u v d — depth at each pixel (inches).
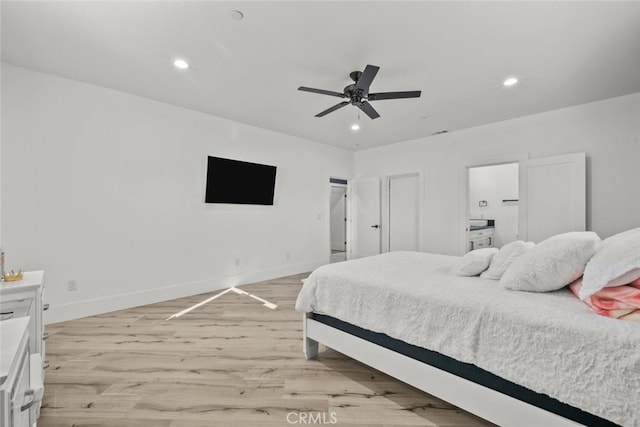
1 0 69.0
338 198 289.3
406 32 81.3
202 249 152.6
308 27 79.4
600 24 76.9
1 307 67.4
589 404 39.7
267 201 180.9
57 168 110.0
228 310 124.3
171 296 140.2
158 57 96.0
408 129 174.9
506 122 157.0
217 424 57.4
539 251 59.8
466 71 103.0
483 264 74.5
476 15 73.9
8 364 30.1
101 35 83.8
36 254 106.0
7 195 100.7
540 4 69.8
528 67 100.3
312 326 81.5
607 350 39.5
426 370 58.5
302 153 200.8
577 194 132.0
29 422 39.9
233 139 163.5
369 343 68.7
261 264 179.5
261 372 76.2
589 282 48.1
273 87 118.6
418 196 206.2
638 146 120.9
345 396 66.4
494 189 245.9
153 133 134.0
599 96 125.0
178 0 69.2
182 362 80.9
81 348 88.8
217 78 110.8
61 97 110.6
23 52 93.3
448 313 56.1
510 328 48.1
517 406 47.0
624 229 123.9
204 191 153.1
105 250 121.3
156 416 59.6
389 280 70.5
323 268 85.9
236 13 73.9
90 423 57.6
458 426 56.9
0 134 99.2
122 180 125.6
